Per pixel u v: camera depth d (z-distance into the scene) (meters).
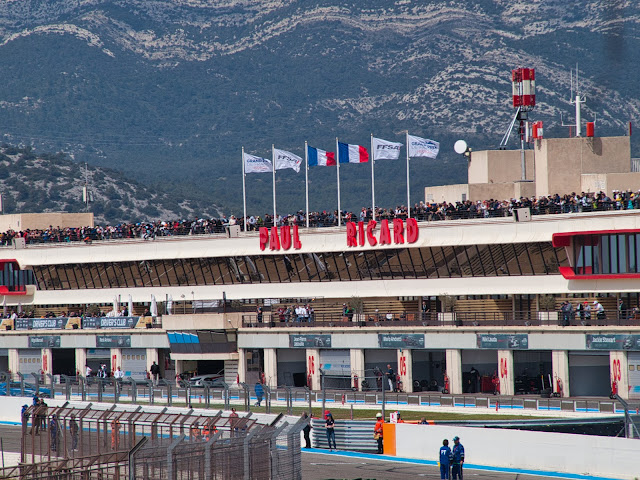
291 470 181.50
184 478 169.88
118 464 176.25
